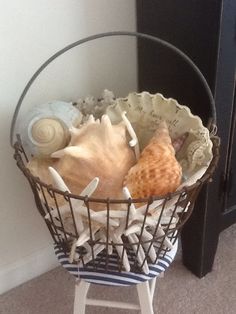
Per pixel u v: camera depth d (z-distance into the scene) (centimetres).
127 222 67
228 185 100
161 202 68
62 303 107
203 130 74
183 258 114
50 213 72
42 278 113
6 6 80
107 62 97
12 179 97
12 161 95
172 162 69
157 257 77
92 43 93
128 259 76
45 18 85
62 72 92
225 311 104
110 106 82
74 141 72
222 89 84
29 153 86
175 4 85
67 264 79
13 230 104
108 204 64
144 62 99
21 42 84
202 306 105
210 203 99
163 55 93
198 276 112
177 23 86
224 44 79
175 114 78
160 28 91
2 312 104
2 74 85
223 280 112
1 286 109
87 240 71
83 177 70
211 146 73
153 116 80
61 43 89
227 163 96
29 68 87
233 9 76
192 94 90
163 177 68
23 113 91
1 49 83
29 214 104
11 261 108
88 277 77
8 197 99
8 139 92
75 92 96
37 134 75
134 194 69
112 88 101
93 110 87
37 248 111
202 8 79
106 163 70
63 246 79
